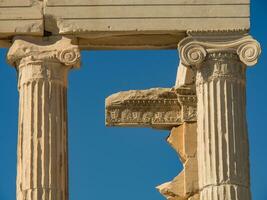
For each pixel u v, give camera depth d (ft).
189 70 168.04
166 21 154.71
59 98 153.79
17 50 154.30
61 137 152.97
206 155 152.25
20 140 153.38
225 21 155.02
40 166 151.12
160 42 157.48
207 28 154.81
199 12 155.12
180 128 178.70
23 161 152.05
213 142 152.35
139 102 180.96
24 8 155.12
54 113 153.07
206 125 153.17
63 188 151.74
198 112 154.51
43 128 152.35
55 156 151.84
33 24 154.71
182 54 154.51
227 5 155.33
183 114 177.47
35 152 151.53
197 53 154.40
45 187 150.51
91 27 154.51
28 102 153.28
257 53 154.51
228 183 150.82
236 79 154.51
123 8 154.92
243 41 154.81
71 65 154.51
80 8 155.02
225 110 153.28
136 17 154.71
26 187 150.82
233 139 152.35
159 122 179.83
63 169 152.25
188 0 155.33
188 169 175.32
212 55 154.71
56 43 154.71
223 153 151.84
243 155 152.46
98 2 155.02
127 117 181.06
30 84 153.58
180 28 154.61
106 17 154.71
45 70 153.89
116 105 181.27
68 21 154.81
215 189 150.82
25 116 153.17
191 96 176.76
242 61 154.40
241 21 155.02
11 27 154.61
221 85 153.99
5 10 154.92
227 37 155.02
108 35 155.22
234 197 150.51
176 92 176.86
